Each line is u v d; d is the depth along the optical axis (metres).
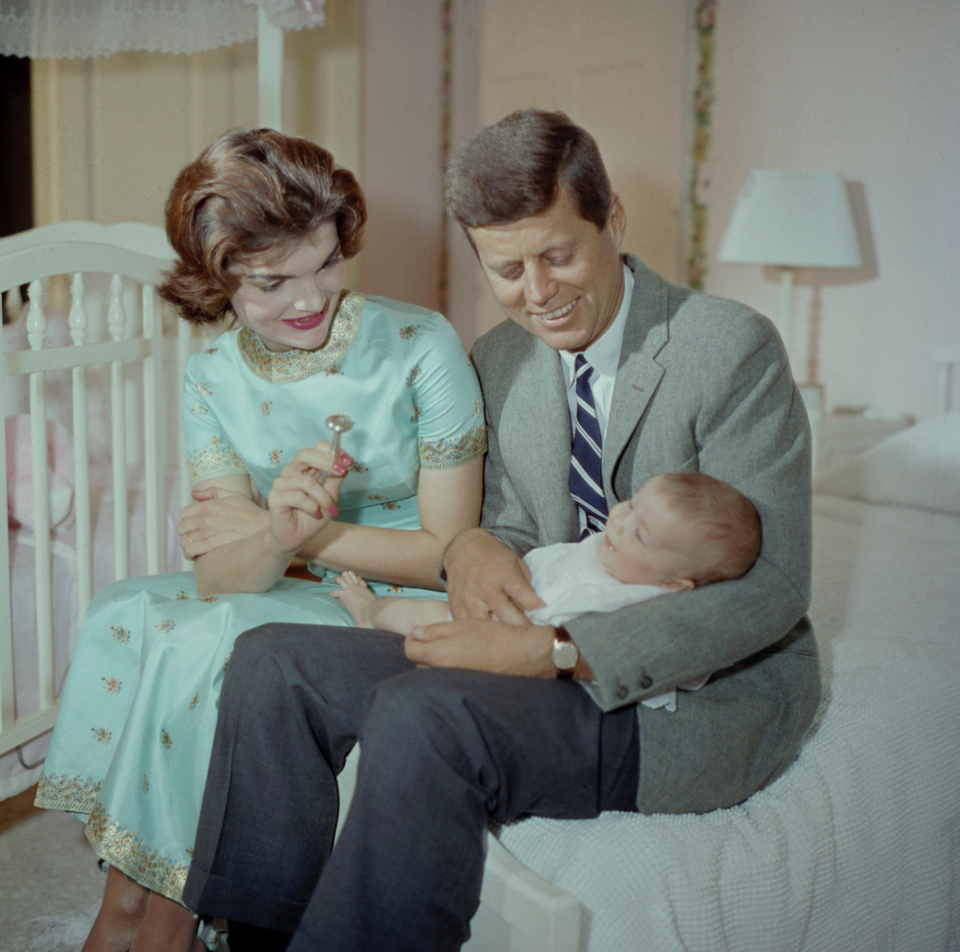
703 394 1.20
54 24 2.21
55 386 2.21
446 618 1.27
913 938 1.34
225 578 1.32
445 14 4.07
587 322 1.21
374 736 0.99
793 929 1.14
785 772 1.24
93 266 1.75
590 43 3.58
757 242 2.88
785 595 1.11
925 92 2.72
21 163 2.96
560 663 1.06
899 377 2.88
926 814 1.35
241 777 1.10
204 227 1.15
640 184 3.46
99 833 1.22
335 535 1.36
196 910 1.11
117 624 1.34
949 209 2.72
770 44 3.04
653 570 1.12
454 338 1.37
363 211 1.25
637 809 1.11
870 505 2.61
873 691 1.42
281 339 1.28
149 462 1.96
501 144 1.10
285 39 3.65
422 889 0.96
